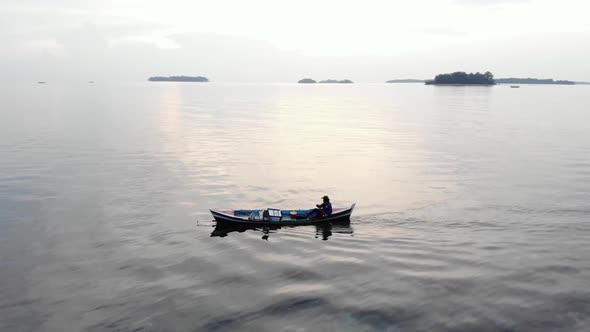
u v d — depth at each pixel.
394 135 45.88
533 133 46.78
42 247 16.12
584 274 13.66
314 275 13.89
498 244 16.20
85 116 64.69
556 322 11.16
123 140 41.06
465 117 66.81
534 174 27.55
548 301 12.11
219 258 15.31
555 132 47.53
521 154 34.50
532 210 20.28
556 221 18.69
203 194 23.16
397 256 15.27
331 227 18.50
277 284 13.34
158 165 29.92
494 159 32.53
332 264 14.70
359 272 14.05
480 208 20.75
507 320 11.27
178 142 40.19
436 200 22.17
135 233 17.61
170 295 12.72
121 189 23.80
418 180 26.27
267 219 18.73
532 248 15.78
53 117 62.31
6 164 29.84
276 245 16.53
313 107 93.62
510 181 25.84
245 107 92.50
